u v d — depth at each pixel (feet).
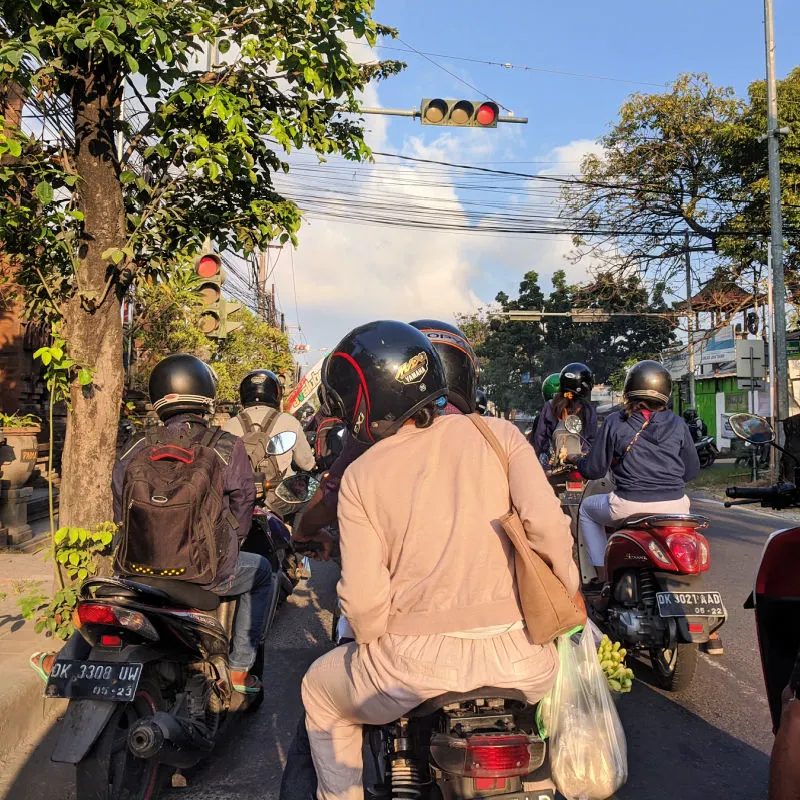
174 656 10.29
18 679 13.17
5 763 11.97
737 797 11.12
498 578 6.73
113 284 15.72
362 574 6.71
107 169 15.44
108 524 15.33
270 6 15.02
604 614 15.66
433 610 6.61
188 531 10.37
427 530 6.79
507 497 6.99
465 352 11.66
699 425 49.52
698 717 13.97
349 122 17.35
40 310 15.99
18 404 38.86
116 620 9.25
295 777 7.86
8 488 27.27
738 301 76.48
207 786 11.47
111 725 9.33
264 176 17.22
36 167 15.16
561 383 21.45
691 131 70.64
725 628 19.66
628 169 73.67
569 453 19.33
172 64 14.14
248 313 72.54
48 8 13.88
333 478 8.66
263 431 17.06
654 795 11.16
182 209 16.63
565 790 7.20
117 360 15.76
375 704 6.73
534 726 6.98
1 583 20.90
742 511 43.11
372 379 7.38
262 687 14.11
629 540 14.69
